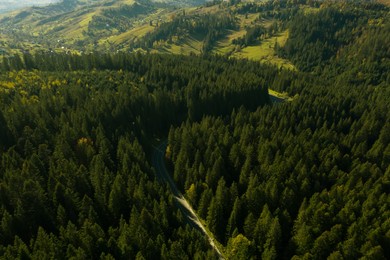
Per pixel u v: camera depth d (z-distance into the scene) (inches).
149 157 4950.8
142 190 3469.5
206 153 4320.9
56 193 3371.1
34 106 5049.2
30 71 7126.0
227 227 3366.1
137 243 2913.4
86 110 5098.4
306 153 4264.3
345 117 6008.9
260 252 3125.0
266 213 3198.8
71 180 3560.5
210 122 5285.4
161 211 3260.3
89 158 4160.9
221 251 3366.1
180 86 7017.7
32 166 3666.3
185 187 4136.3
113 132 4911.4
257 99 6796.3
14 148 4279.0
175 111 5999.0
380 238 2928.2
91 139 4525.1
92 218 3169.3
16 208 3233.3
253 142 4677.7
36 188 3339.1
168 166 4827.8
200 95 6131.9
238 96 6486.2
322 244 2908.5
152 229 3115.2
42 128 4466.0
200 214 3713.1
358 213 3289.9
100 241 2861.7
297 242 3043.8
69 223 2906.0
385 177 3897.6
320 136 4845.0
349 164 4372.5
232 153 4355.3
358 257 2839.6
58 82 6171.3
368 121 5265.8
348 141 4874.5
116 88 6318.9
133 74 7160.4
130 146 4345.5
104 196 3459.6
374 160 4503.0
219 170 4003.4
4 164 3779.5
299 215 3198.8
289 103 6107.3
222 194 3582.7
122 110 5246.1
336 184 3740.2
